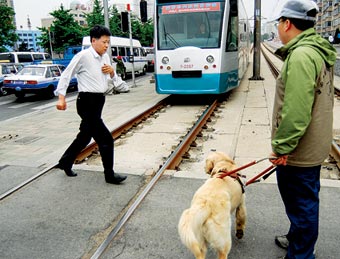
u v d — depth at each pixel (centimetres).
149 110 1044
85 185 491
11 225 389
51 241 356
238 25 1252
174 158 575
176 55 1068
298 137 239
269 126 816
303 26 247
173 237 352
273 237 346
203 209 267
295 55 235
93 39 457
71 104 1348
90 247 344
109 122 929
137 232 364
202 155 631
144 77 2600
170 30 1088
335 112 947
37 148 720
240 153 623
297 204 274
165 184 477
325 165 550
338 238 338
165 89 1108
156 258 321
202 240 270
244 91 1448
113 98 1422
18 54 2748
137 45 2764
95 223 388
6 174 544
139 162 601
